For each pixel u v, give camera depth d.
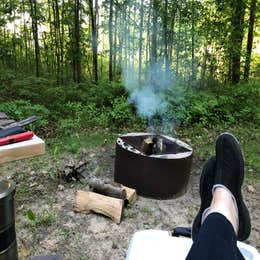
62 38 7.36
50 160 3.40
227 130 4.89
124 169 2.83
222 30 6.59
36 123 4.22
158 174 2.69
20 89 5.46
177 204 2.71
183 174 2.77
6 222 1.06
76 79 7.35
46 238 2.16
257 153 3.96
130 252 1.30
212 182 1.39
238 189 1.31
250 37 7.28
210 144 4.25
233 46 6.53
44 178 3.00
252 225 2.45
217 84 6.62
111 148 3.90
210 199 1.33
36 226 2.27
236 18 6.76
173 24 6.64
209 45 6.70
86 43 7.46
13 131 0.91
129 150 2.76
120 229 2.31
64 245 2.10
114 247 2.11
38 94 5.43
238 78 6.93
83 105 5.40
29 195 2.69
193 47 6.70
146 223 2.40
